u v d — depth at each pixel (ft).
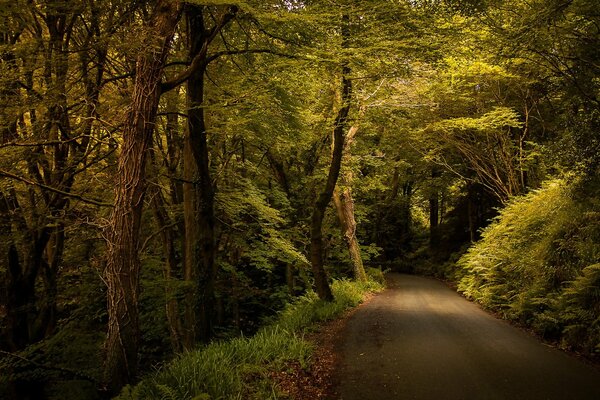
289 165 62.49
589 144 33.65
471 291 49.73
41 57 22.34
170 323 37.11
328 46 25.86
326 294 41.88
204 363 18.38
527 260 36.40
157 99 19.99
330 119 42.70
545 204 41.24
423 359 22.89
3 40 24.70
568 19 27.68
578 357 22.82
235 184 45.75
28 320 30.96
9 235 27.66
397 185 106.01
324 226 71.00
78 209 29.89
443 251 96.02
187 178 34.58
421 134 61.82
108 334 18.66
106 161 31.60
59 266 34.88
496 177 66.08
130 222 18.94
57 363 27.07
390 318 36.37
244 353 21.44
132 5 24.06
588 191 35.65
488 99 54.95
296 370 20.75
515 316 33.24
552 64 31.12
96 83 27.30
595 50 28.02
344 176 60.75
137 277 19.30
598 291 24.22
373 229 113.09
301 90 38.42
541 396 16.98
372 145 74.38
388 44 25.08
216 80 34.22
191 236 34.91
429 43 26.71
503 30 30.19
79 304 33.96
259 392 17.08
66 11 22.04
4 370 24.85
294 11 23.22
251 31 29.50
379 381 19.58
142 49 19.24
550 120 53.01
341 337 28.96
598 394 17.07
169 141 39.68
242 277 54.65
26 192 29.60
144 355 43.91
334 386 19.22
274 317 49.90
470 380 19.17
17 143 22.40
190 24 28.14
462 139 60.80
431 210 106.52
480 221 83.92
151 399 15.58
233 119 32.76
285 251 46.03
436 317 36.60
